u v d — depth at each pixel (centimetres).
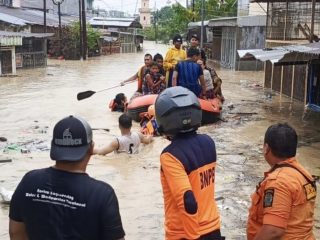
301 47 1134
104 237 246
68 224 244
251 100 1638
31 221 251
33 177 255
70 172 252
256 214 305
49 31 4416
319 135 1077
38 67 3228
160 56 1300
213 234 305
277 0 1730
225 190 684
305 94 1520
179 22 5144
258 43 2916
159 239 519
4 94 1794
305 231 292
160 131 318
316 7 1611
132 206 614
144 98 1222
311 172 784
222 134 1084
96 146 945
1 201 629
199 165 304
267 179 294
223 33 3350
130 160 830
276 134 298
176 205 302
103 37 5278
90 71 2939
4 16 3647
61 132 253
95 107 1472
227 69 3061
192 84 1048
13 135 1066
